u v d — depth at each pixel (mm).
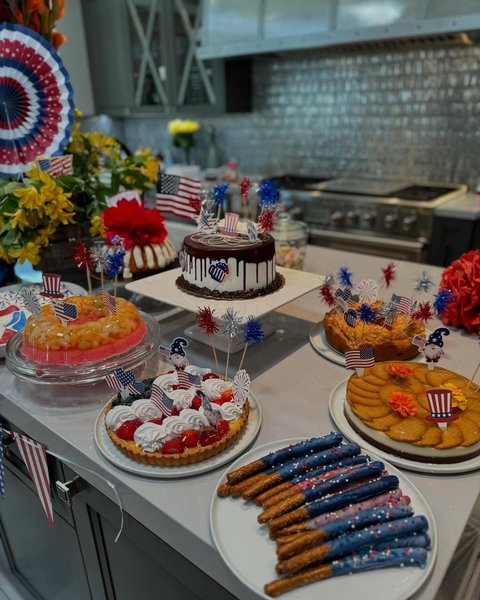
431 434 770
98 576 1043
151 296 1138
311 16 2658
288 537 624
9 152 1527
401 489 708
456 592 913
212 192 1300
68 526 1060
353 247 2809
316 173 3525
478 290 1173
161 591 870
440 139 2947
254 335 922
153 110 3621
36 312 1059
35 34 1448
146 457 766
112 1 3418
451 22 2238
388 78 3004
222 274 1051
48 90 1526
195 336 1224
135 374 1042
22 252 1380
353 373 993
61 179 1469
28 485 1139
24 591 1472
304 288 1167
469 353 1119
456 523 667
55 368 974
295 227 1620
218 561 656
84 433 877
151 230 1446
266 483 709
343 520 640
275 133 3627
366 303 1141
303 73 3334
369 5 2459
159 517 723
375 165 3250
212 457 786
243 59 3447
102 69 3721
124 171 1677
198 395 858
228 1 2955
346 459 753
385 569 604
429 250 2582
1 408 1042
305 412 914
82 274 1562
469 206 2482
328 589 583
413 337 1014
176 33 3334
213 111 3455
